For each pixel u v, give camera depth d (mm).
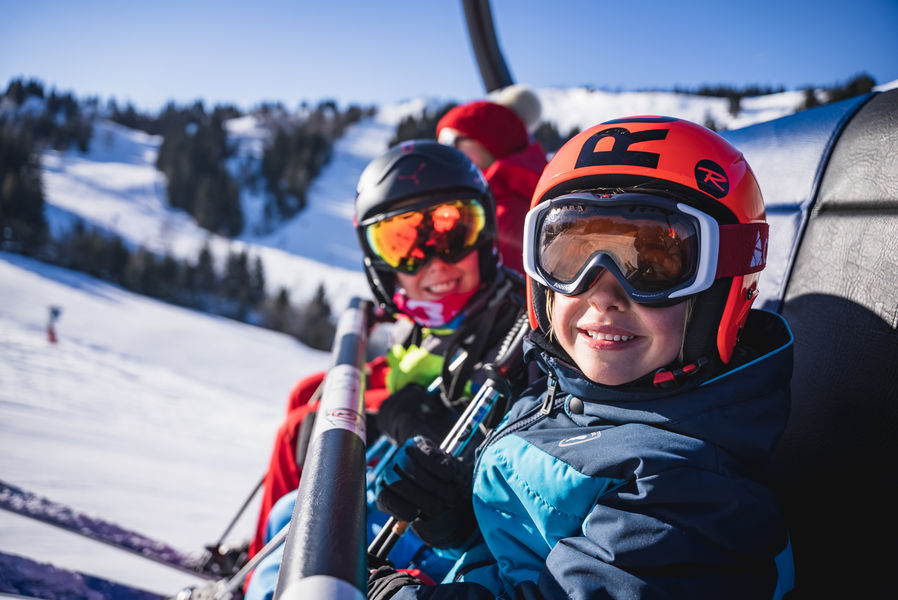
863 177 1155
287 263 91750
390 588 906
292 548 589
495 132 2752
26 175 74875
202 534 2471
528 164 2547
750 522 792
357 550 595
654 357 872
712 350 891
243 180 114688
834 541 967
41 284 29500
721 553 777
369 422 1645
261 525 1604
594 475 855
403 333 1731
